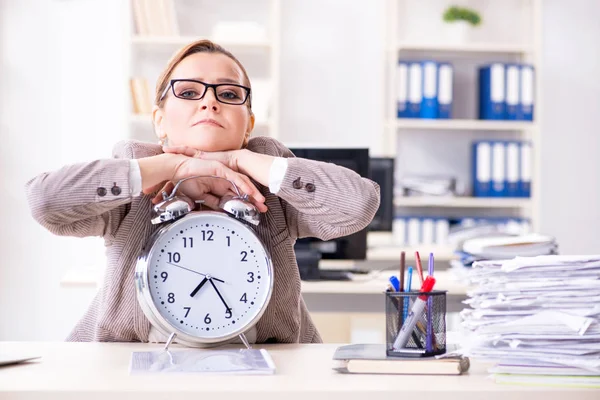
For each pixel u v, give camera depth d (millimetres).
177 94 1621
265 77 5391
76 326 1711
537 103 5328
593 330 1307
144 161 1527
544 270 1350
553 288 1333
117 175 1496
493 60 5594
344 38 5566
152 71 5285
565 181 5801
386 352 1377
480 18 5418
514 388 1243
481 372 1358
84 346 1549
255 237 1527
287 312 1626
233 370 1308
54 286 5102
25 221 5098
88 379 1255
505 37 5625
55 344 1572
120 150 1665
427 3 5582
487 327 1330
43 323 5102
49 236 5094
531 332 1307
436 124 5230
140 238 1574
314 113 5574
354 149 3064
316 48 5566
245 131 1673
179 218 1506
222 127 1604
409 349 1361
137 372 1295
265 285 1524
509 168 5305
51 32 5125
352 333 4605
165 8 4938
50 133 5117
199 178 1574
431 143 5578
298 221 1674
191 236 1510
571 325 1284
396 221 5219
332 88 5578
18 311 5090
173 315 1491
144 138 5145
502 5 5621
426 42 5559
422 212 5574
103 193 1492
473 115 5582
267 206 1640
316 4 5555
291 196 1559
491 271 1377
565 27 5766
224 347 1552
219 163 1556
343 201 1565
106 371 1316
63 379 1254
